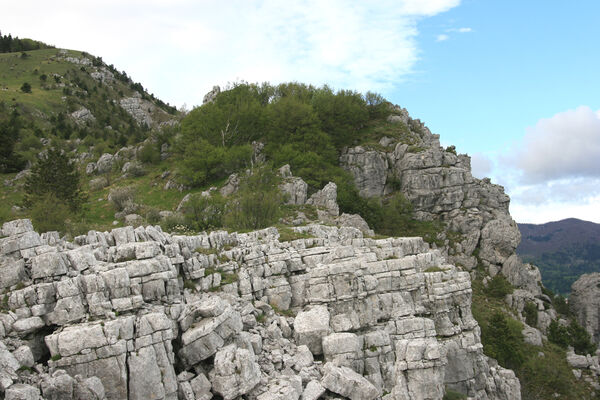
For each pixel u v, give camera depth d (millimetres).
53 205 51344
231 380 22234
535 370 59000
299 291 34688
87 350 20625
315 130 92438
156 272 25734
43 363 21641
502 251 83688
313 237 42500
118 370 20812
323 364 27609
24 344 21062
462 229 85250
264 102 113312
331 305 32281
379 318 33562
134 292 24719
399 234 82125
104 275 23766
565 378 59594
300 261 35844
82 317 22516
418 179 89375
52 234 28094
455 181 88750
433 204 88438
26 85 194125
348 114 102812
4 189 86938
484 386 38219
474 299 73438
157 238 30016
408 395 27641
